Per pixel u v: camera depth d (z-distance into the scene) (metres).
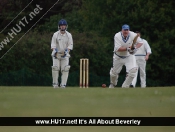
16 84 95.88
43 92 36.38
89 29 118.81
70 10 124.62
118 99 30.70
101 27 116.94
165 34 114.81
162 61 115.12
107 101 29.53
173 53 115.44
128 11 115.88
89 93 35.12
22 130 20.92
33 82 97.19
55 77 54.84
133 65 52.75
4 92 36.41
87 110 25.41
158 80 115.06
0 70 97.94
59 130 20.81
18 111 24.91
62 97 31.86
